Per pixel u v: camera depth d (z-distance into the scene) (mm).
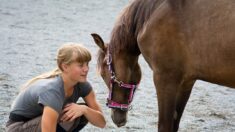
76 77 4926
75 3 21859
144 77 10742
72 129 5262
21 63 10984
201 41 5219
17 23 16141
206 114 8195
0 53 11867
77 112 5070
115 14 19219
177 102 6000
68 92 5082
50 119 4809
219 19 5094
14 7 19516
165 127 5730
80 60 4883
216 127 7516
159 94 5688
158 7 5551
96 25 16688
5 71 10203
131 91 6184
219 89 9977
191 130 7344
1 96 8445
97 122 5238
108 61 6133
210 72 5270
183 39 5344
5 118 7312
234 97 9344
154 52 5574
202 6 5230
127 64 6098
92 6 21203
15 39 13641
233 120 7898
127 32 5941
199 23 5219
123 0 23562
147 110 8289
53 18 17609
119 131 7164
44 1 21781
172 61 5480
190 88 5809
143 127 7383
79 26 16344
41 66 10797
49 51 12367
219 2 5133
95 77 10375
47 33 14797
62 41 13727
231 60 5055
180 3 5375
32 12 18594
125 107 6219
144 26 5688
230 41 5012
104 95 9039
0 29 14953
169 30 5406
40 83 4992
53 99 4836
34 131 5016
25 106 5086
